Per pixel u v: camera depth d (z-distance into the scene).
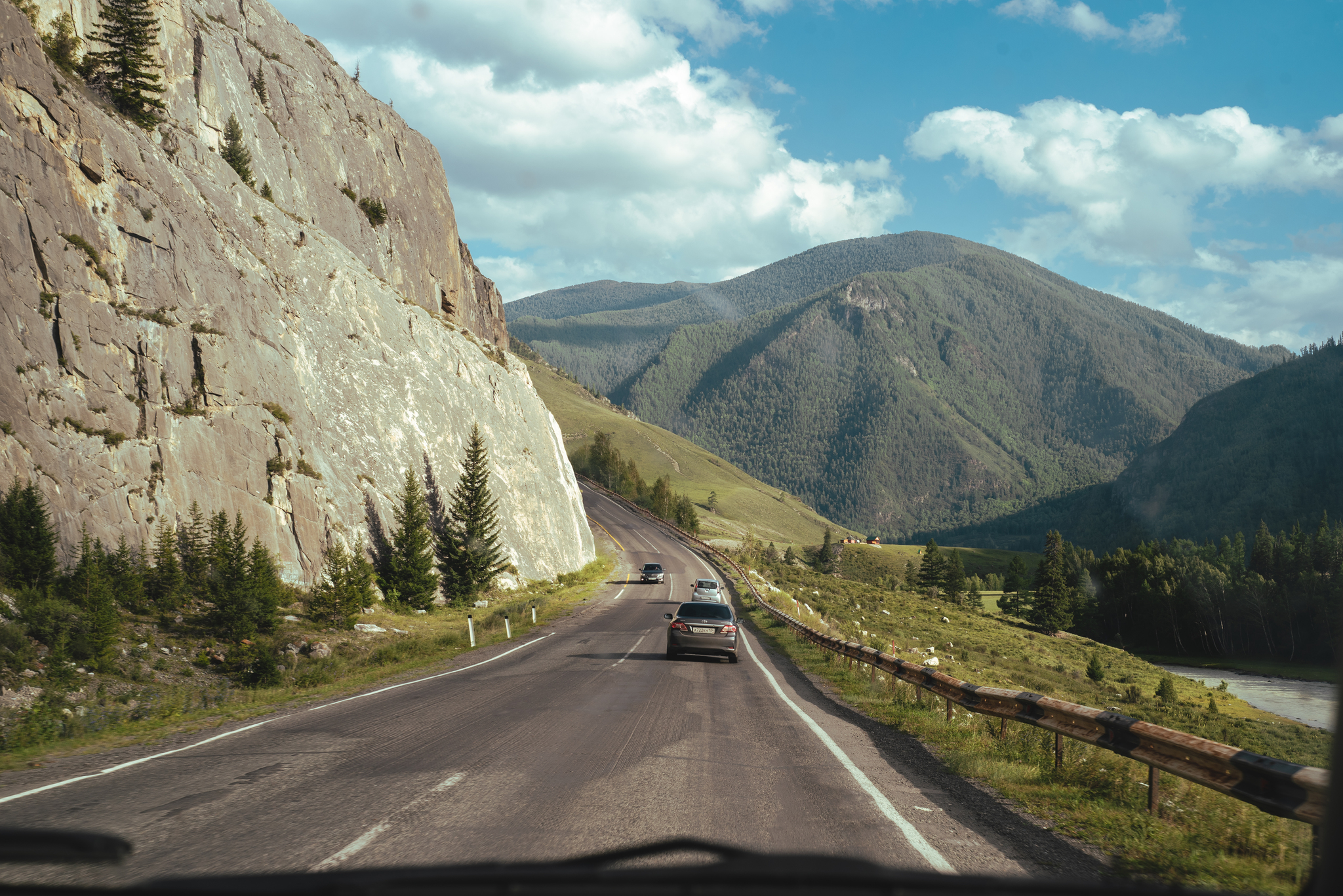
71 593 25.30
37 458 28.12
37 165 31.69
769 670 20.38
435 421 58.06
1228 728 39.72
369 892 3.04
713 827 6.28
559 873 3.03
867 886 3.01
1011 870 5.50
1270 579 124.38
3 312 28.92
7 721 11.61
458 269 83.94
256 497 38.81
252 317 42.62
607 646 26.34
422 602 44.28
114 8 41.72
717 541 148.50
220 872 4.95
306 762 8.66
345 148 69.19
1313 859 5.55
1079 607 140.12
